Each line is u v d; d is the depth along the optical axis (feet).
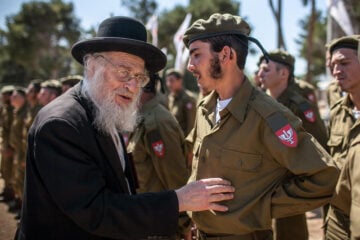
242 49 7.16
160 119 10.39
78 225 5.55
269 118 6.78
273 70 13.00
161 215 5.80
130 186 7.18
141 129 10.50
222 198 6.56
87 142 5.75
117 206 5.63
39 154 5.51
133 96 6.29
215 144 7.14
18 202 21.99
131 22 6.29
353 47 9.81
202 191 6.31
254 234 7.08
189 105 23.29
